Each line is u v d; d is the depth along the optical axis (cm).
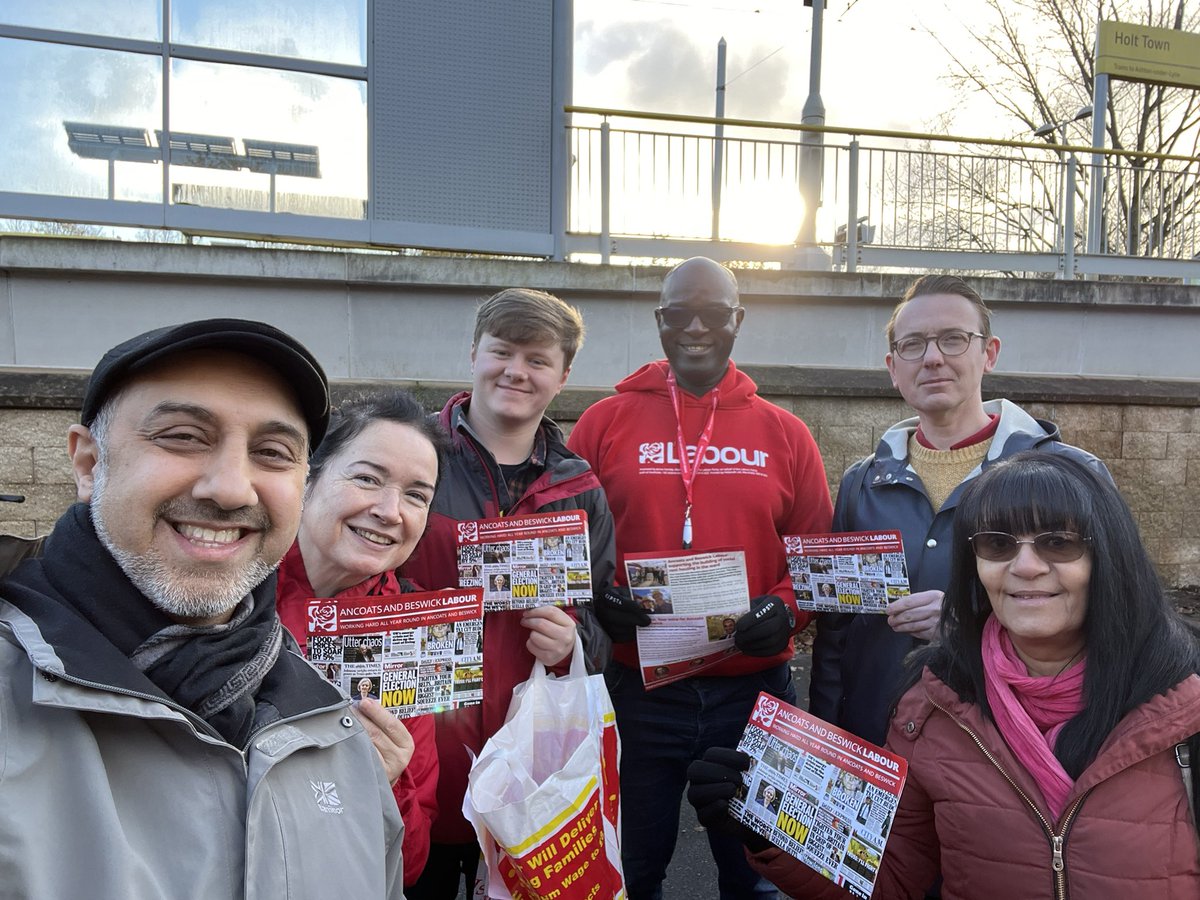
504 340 234
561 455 247
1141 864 131
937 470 242
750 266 762
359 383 596
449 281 628
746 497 265
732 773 172
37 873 81
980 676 154
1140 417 677
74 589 99
